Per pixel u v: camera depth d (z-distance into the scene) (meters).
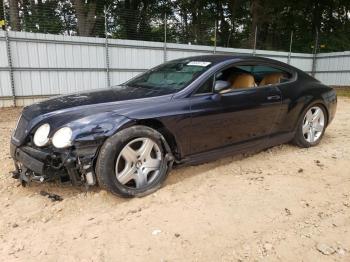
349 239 2.70
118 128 3.23
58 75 13.40
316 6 28.23
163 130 3.64
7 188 3.72
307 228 2.85
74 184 3.20
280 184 3.75
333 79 21.64
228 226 2.87
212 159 4.05
